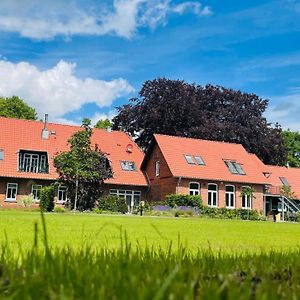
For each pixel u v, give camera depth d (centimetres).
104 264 207
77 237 920
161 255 257
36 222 189
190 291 136
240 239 1188
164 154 4919
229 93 5991
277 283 193
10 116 6888
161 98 5603
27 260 192
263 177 5209
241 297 141
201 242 966
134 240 930
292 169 6097
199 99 5897
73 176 4188
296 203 5759
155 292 130
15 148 4747
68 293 142
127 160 5162
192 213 4388
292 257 304
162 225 1922
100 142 5222
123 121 5744
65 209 4278
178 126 5631
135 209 4441
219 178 4953
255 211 4859
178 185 4800
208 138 5600
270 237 1360
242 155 5384
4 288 154
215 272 220
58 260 191
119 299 134
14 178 4584
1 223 1519
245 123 5875
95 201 4403
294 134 8138
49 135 4994
